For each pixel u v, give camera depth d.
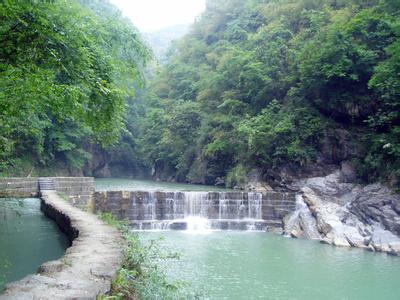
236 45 44.94
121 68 12.17
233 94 35.34
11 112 8.40
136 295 6.39
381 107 24.39
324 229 19.53
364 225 19.22
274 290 11.95
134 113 59.62
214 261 15.02
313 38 30.42
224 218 23.47
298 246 17.95
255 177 29.55
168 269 13.62
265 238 19.86
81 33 8.91
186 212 23.55
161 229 22.34
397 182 20.41
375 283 12.81
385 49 22.25
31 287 5.58
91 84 8.88
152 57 14.95
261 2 52.28
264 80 31.50
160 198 23.45
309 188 23.19
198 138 39.16
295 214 22.02
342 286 12.49
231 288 11.99
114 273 6.46
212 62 51.75
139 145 53.97
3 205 20.38
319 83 26.25
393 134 21.84
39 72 7.53
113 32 13.81
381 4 25.52
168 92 55.81
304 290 12.03
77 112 8.96
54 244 12.86
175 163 43.88
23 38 7.40
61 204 17.30
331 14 32.38
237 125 32.06
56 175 38.81
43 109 9.84
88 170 50.94
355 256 16.28
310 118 27.08
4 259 11.10
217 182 35.19
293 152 26.22
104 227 11.34
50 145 38.59
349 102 25.75
